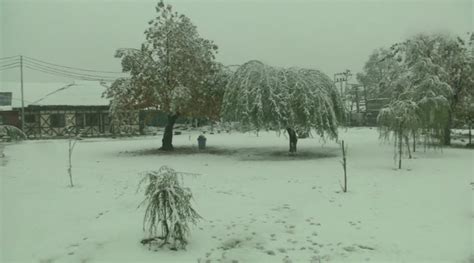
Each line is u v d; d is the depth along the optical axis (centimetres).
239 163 1695
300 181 1200
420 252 586
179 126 5653
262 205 887
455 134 3300
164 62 2250
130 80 2242
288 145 2627
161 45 2264
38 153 2314
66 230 711
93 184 1201
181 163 1730
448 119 2094
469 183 1125
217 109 2342
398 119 1570
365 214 797
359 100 6862
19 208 875
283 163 1661
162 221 613
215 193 1030
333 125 1912
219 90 2286
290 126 1858
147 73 2194
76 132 3575
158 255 588
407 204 878
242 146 2606
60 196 1014
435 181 1165
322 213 810
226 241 645
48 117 4300
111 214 820
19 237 672
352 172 1359
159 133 4675
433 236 655
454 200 912
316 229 703
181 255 587
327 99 1930
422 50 2444
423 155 1881
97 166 1662
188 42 2248
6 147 2806
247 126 1902
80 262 568
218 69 2333
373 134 3788
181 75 2209
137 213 827
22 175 1401
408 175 1281
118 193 1052
